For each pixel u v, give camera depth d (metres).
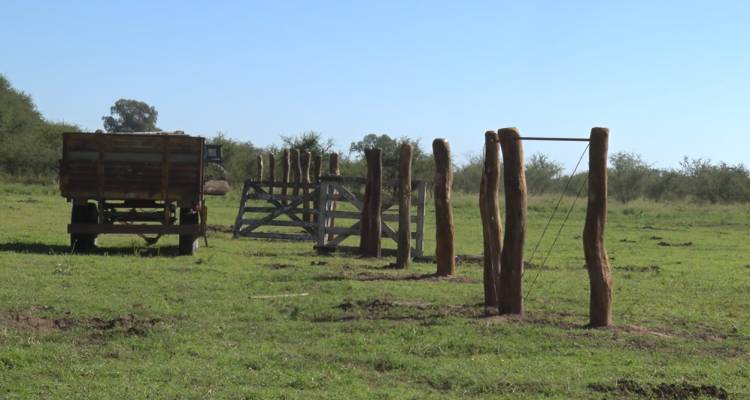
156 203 22.03
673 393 9.21
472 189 68.81
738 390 9.39
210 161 24.36
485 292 13.73
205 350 10.71
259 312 13.32
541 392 9.22
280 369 9.91
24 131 70.94
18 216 31.53
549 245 27.77
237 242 26.00
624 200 64.44
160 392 8.81
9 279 15.59
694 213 48.06
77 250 20.97
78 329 11.71
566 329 12.15
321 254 22.84
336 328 12.09
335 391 9.03
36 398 8.54
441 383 9.52
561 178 71.69
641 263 22.92
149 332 11.57
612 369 10.12
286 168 33.41
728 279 19.25
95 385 9.02
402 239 19.62
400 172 19.69
